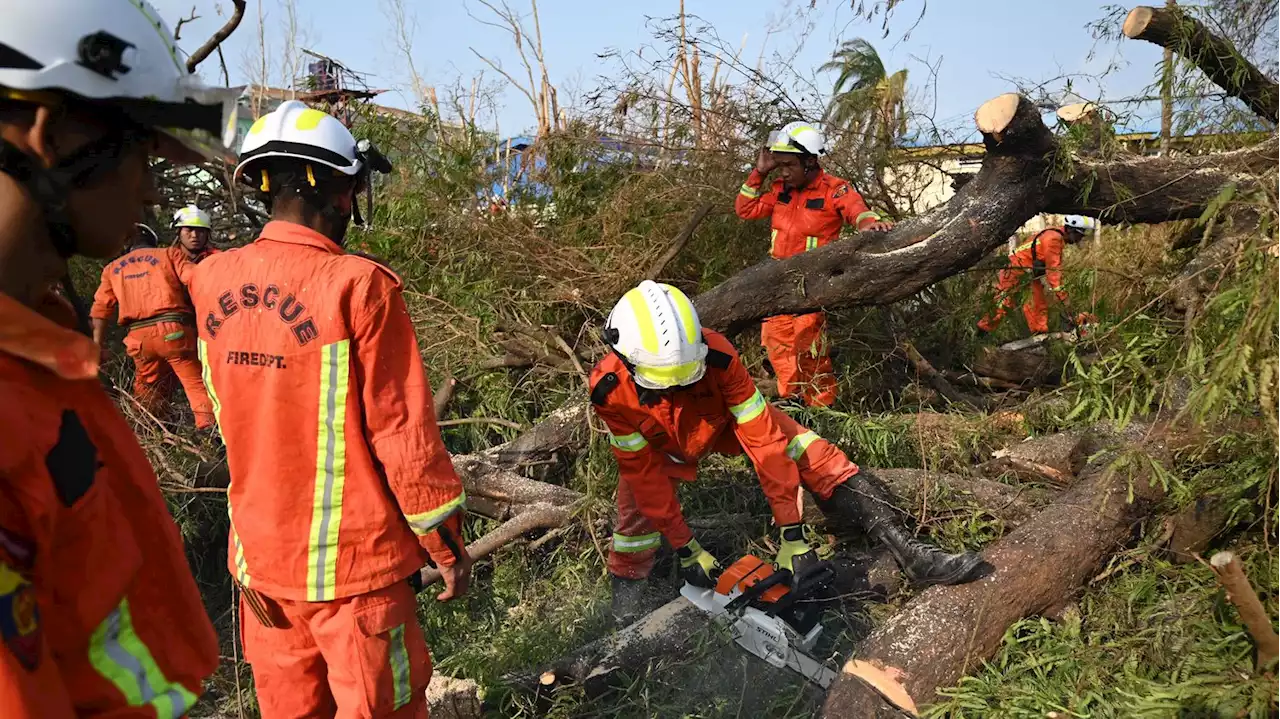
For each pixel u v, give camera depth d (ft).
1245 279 6.91
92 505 2.92
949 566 8.43
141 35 2.91
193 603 3.49
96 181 2.89
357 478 5.78
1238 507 8.07
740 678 8.53
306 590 5.81
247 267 5.82
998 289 14.65
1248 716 6.70
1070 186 11.69
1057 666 7.93
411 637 6.18
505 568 11.04
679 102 17.94
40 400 2.73
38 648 2.59
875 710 7.41
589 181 18.40
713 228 17.58
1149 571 8.77
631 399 8.74
